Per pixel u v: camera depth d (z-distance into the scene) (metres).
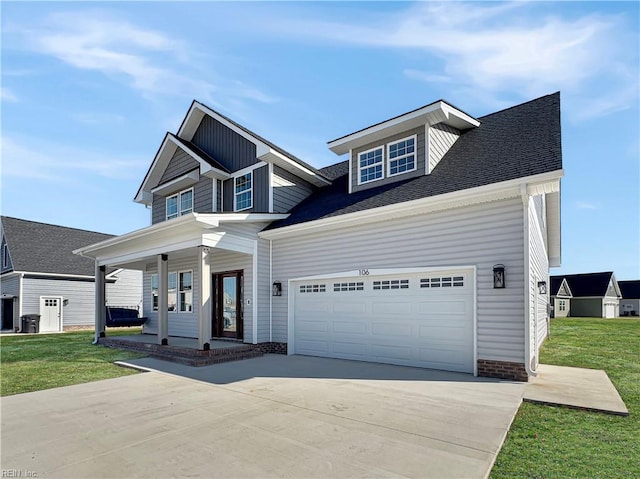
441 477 3.39
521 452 3.99
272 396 6.13
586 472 3.54
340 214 9.54
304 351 10.65
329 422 4.86
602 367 9.02
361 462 3.70
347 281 9.84
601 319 33.72
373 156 11.18
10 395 6.40
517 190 7.02
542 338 13.36
